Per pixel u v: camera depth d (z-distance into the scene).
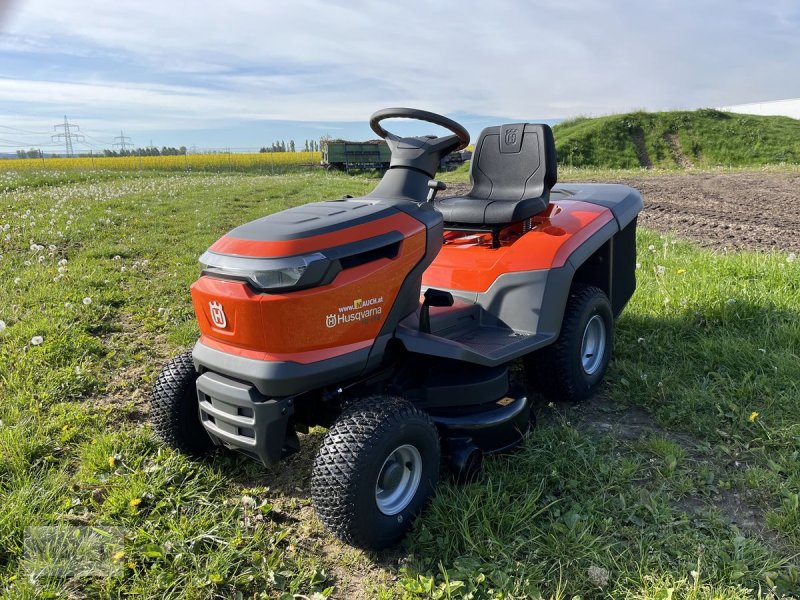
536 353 3.41
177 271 6.75
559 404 3.60
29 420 3.28
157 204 12.27
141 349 4.55
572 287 3.62
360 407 2.37
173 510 2.57
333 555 2.42
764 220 9.49
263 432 2.31
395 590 2.21
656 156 31.00
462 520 2.43
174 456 2.93
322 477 2.23
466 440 2.74
